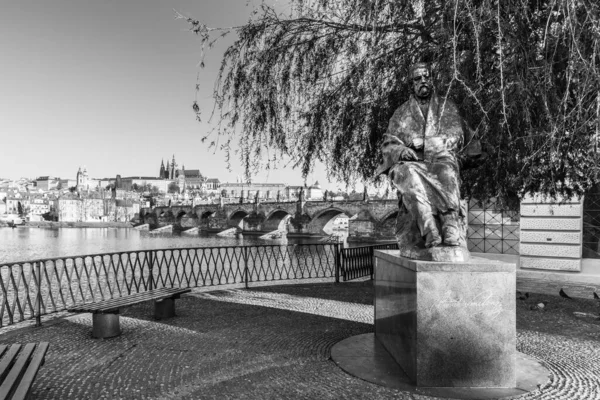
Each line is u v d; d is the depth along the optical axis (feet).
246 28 24.94
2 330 29.71
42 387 17.56
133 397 16.52
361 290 40.86
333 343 23.21
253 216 368.48
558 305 33.78
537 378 17.58
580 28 14.75
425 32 21.34
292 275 78.69
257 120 25.40
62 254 186.91
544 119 19.40
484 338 16.30
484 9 15.74
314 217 294.87
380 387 16.76
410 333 17.02
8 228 500.33
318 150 28.55
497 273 16.33
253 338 24.35
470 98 20.53
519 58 17.43
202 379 18.19
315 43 25.50
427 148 17.88
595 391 16.62
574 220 49.24
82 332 25.94
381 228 241.55
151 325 27.53
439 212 17.25
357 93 24.76
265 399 16.08
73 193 634.84
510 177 26.94
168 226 443.32
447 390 16.14
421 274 16.28
